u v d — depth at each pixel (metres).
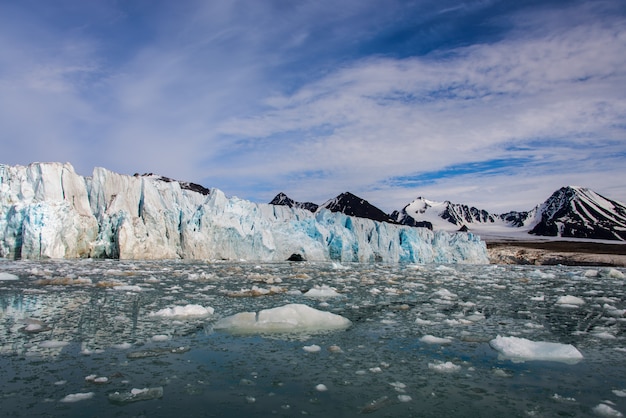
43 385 5.68
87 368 6.41
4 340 7.95
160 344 7.80
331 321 9.91
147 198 37.44
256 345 7.84
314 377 6.18
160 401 5.20
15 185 32.81
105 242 34.12
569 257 64.81
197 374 6.21
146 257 34.75
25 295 13.59
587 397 5.62
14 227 30.77
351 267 34.16
